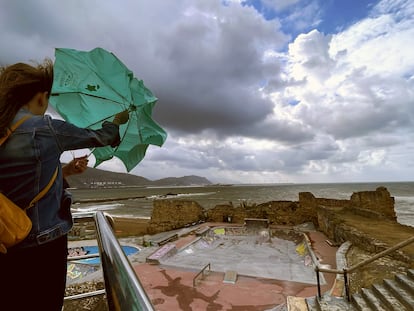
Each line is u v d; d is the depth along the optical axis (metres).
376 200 25.50
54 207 1.03
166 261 16.56
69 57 1.57
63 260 1.10
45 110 1.15
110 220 1.67
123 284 0.85
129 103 1.53
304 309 7.99
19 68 1.01
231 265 16.25
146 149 1.64
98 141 1.13
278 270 15.20
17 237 0.85
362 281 9.52
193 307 10.38
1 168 0.87
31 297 0.97
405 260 10.74
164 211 31.94
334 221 19.80
